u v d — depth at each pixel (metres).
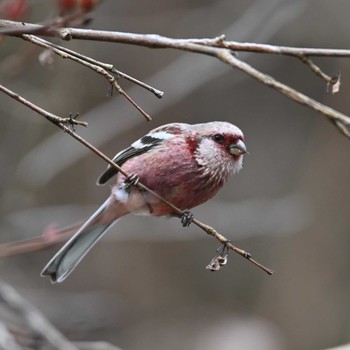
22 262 13.20
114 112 12.98
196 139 7.76
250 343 13.97
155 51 14.70
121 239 13.25
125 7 14.48
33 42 5.77
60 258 7.76
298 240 15.15
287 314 14.80
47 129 12.70
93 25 13.81
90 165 14.36
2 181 12.16
